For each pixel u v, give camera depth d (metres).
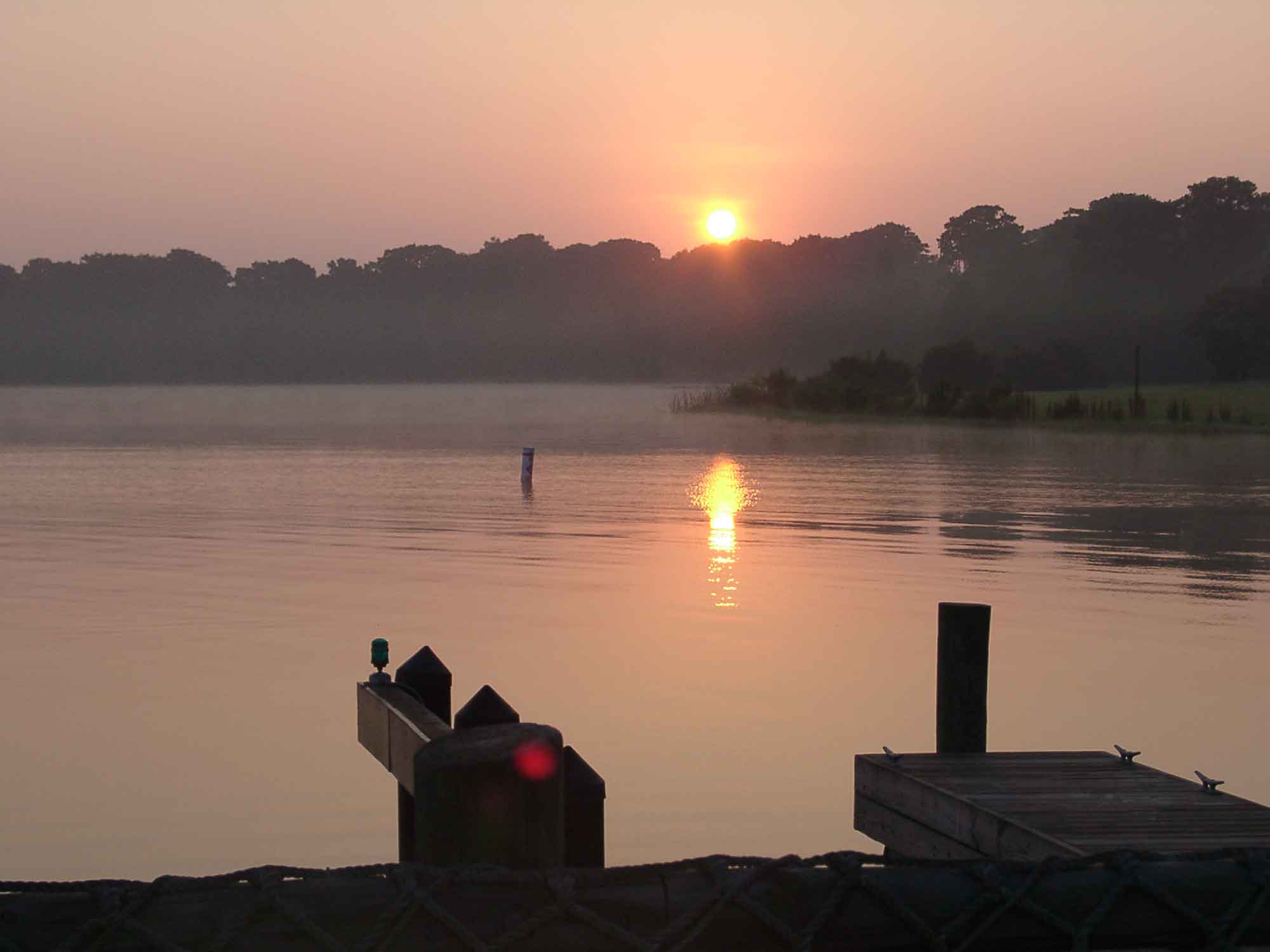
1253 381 146.25
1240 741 11.47
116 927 2.92
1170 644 15.70
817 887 3.26
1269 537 26.55
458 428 83.31
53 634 16.03
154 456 55.38
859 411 99.06
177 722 11.97
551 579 20.69
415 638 15.89
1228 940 3.44
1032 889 3.40
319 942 2.97
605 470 46.38
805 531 27.67
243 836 9.02
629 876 3.15
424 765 3.28
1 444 65.75
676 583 20.27
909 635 16.11
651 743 11.37
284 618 17.19
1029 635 16.27
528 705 12.66
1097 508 32.44
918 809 6.96
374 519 30.23
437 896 3.04
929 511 31.95
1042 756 7.54
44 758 10.85
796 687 13.41
